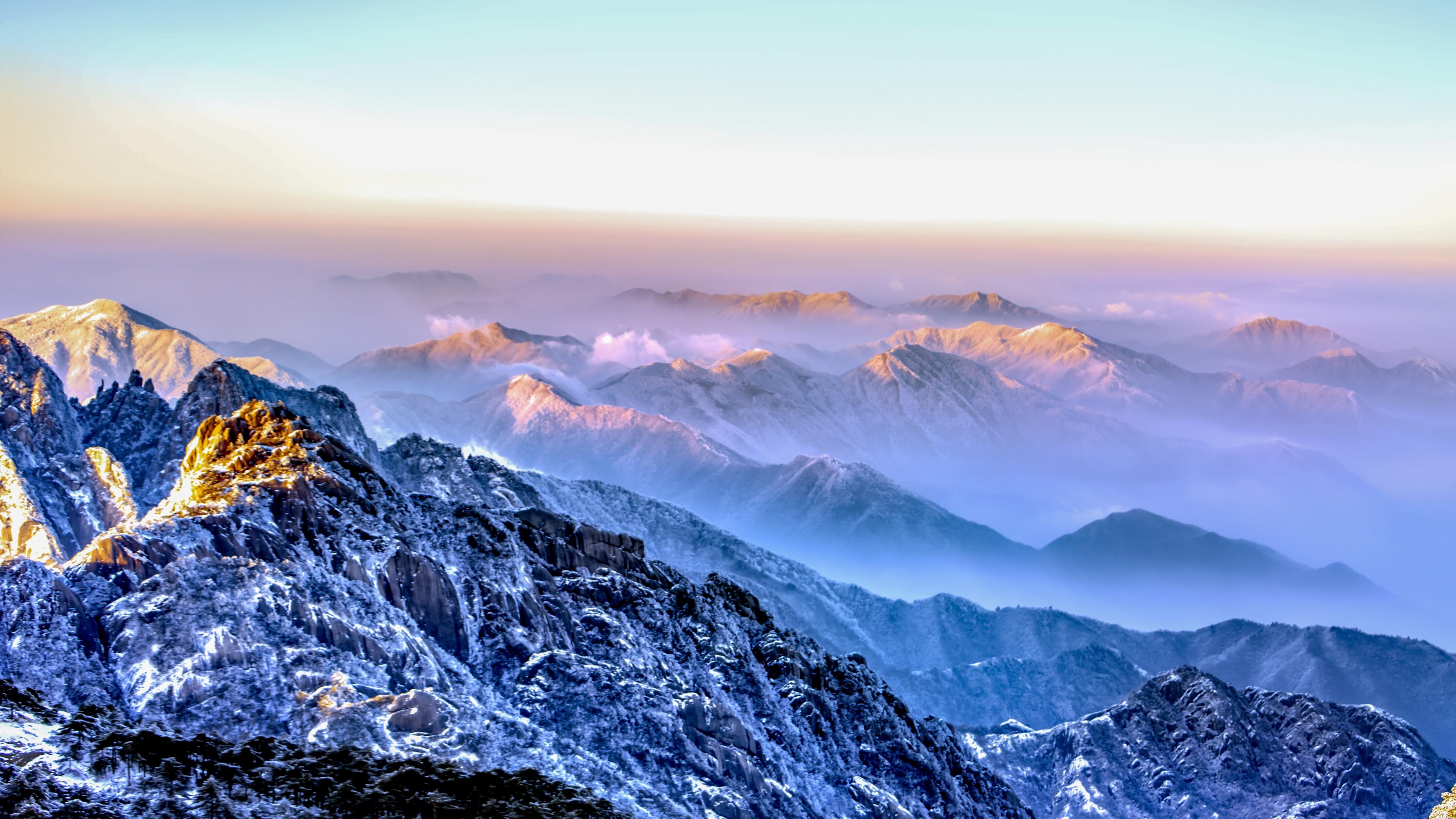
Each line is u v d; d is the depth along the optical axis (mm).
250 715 66375
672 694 95062
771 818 84938
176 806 53969
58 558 141875
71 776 53531
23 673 64062
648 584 124500
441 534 101000
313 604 78688
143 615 71688
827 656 142250
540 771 70938
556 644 97375
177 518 82625
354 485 98500
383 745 66625
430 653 83875
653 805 74250
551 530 122375
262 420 108250
